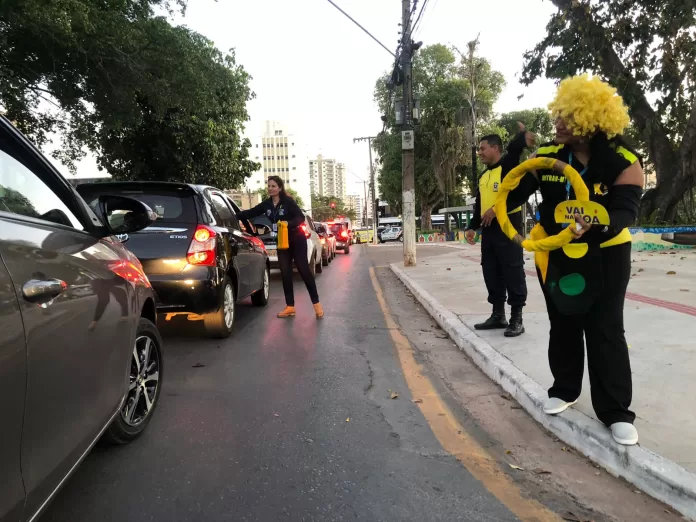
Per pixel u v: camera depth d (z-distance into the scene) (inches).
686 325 201.8
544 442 123.2
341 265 673.0
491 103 1501.0
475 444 123.6
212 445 123.5
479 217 207.9
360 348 215.5
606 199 104.4
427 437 128.0
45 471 73.5
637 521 90.5
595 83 100.3
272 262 506.3
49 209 95.3
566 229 100.9
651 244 560.1
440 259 640.4
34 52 494.0
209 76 650.2
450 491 102.7
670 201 624.1
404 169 556.4
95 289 96.6
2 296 65.7
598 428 114.7
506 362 169.0
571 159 108.2
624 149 102.0
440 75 1562.5
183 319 273.3
